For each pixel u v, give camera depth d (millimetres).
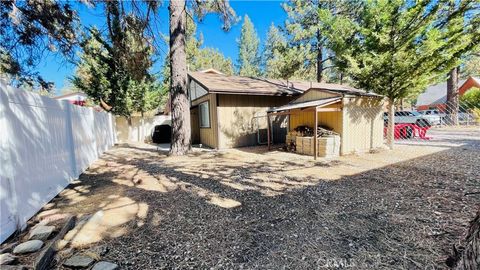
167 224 2912
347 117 7473
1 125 2502
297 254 2211
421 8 6172
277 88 11109
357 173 5066
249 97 10656
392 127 7965
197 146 11352
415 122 12375
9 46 6617
